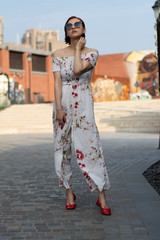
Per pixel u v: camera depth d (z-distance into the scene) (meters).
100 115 19.66
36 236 2.91
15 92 40.91
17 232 3.01
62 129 3.51
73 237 2.88
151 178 5.24
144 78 47.56
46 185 4.91
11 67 41.03
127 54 48.69
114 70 49.47
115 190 4.50
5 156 8.26
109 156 7.80
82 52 3.48
